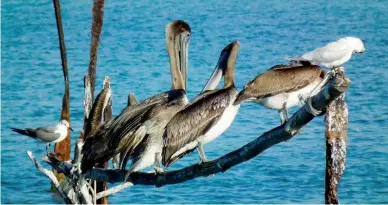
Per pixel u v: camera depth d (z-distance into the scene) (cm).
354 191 2278
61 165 1423
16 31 5016
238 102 1311
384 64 3816
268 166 2427
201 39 4575
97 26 1912
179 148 1262
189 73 3712
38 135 1745
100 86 3547
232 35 4675
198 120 1270
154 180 1274
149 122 1273
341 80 1063
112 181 1317
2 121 3089
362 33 4653
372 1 5684
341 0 5759
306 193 2233
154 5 5619
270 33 4719
